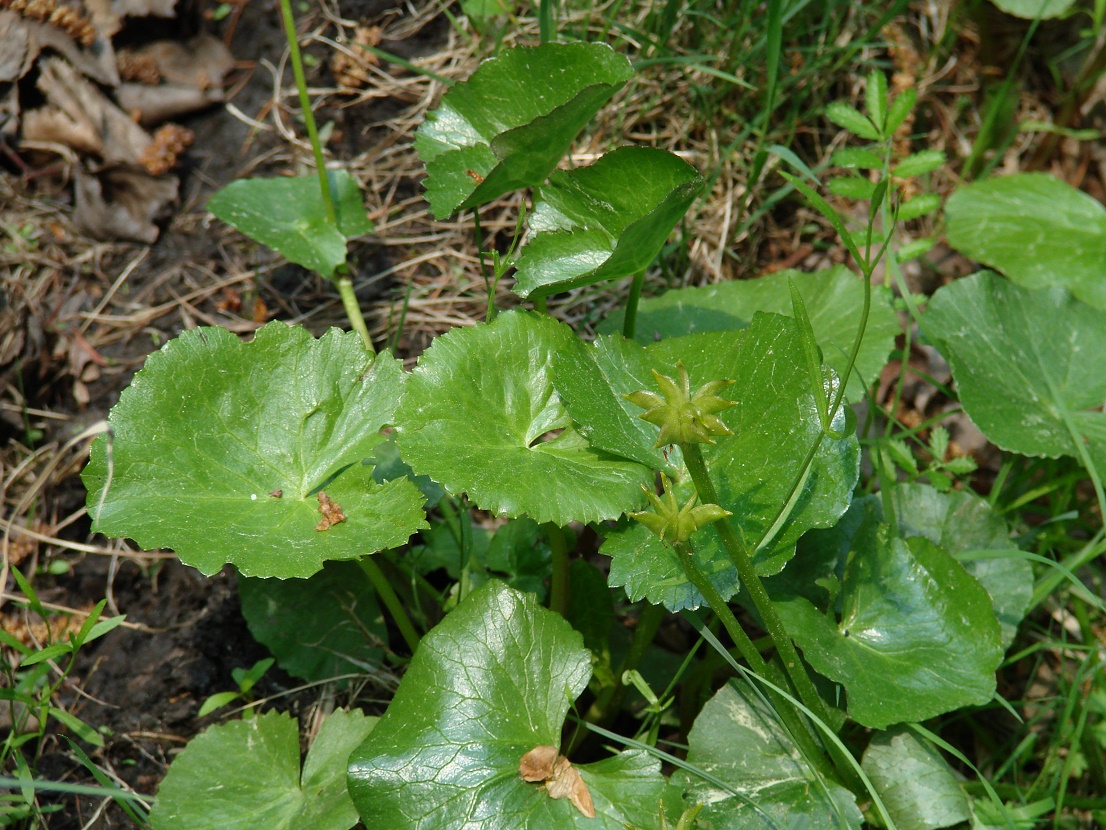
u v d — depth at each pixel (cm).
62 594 68
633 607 69
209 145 78
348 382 61
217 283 75
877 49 86
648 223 56
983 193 82
